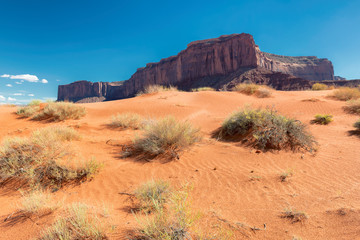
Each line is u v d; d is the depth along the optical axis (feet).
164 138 18.66
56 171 13.38
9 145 15.67
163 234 6.64
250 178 13.14
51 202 10.39
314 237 7.39
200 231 7.53
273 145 18.93
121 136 23.90
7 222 8.71
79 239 7.04
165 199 10.30
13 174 13.43
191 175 14.01
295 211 9.03
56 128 21.27
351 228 7.62
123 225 8.01
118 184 12.97
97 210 9.29
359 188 11.10
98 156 17.30
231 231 7.71
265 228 8.00
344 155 16.60
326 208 9.23
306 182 12.33
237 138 22.63
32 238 7.47
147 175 14.21
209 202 10.29
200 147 20.29
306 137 18.71
